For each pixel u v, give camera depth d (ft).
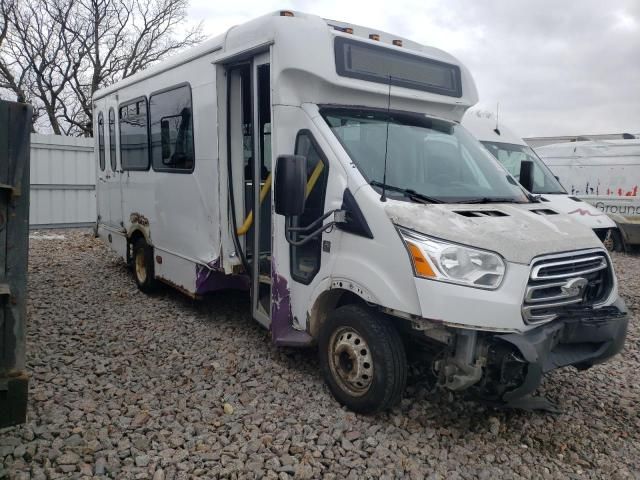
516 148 35.53
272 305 16.31
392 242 12.66
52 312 21.94
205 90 19.07
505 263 11.91
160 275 23.88
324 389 15.23
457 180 15.53
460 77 18.44
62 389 14.64
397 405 14.28
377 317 13.43
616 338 13.05
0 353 9.61
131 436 12.43
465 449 12.59
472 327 11.69
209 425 13.12
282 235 15.85
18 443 11.83
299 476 11.23
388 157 14.93
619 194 45.83
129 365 16.71
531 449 12.82
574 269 12.89
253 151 17.24
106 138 29.32
